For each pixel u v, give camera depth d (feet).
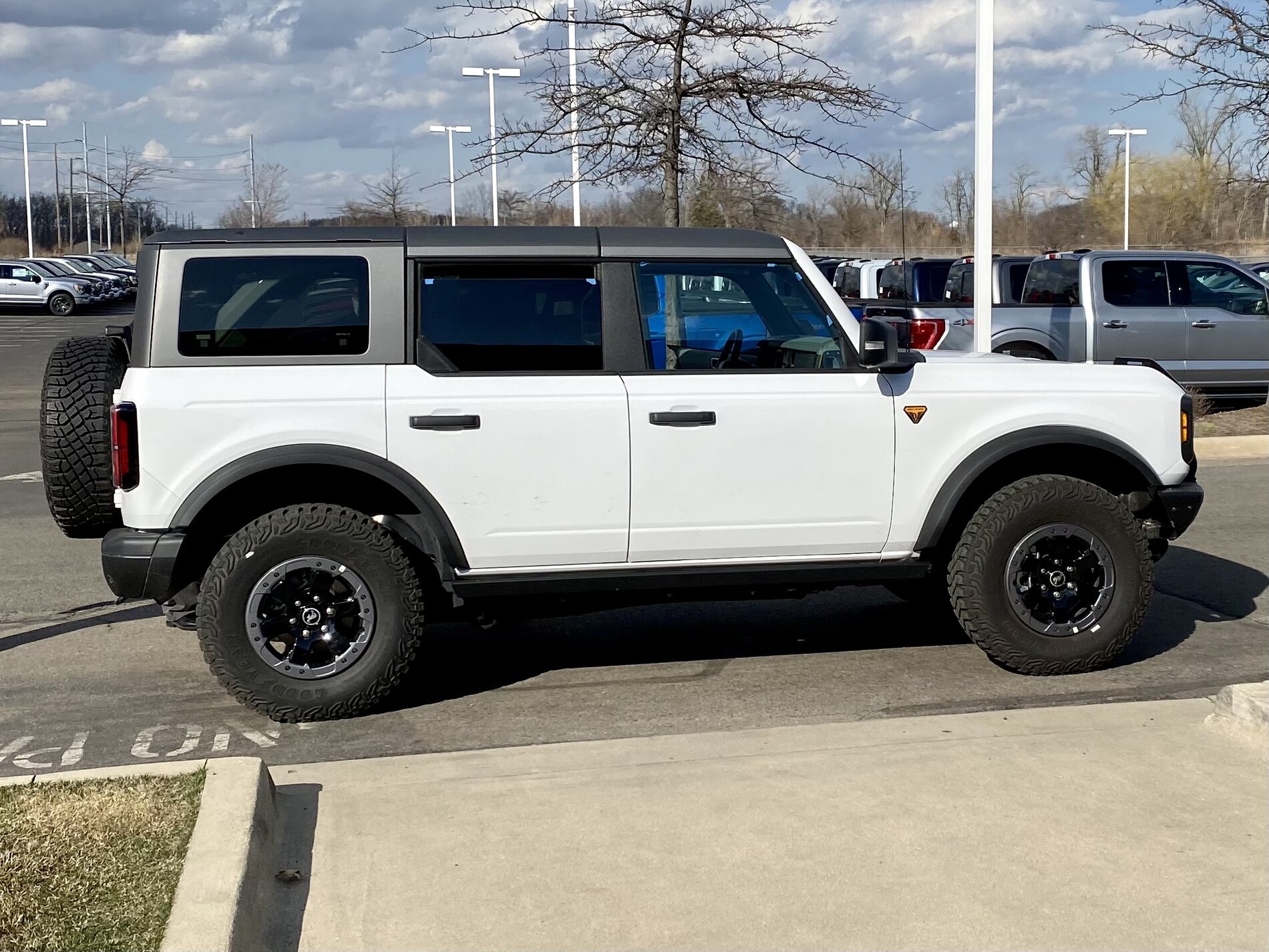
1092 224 150.30
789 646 21.01
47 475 17.25
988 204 37.27
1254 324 45.32
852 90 36.47
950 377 18.62
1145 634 21.45
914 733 15.94
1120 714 16.49
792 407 17.94
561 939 11.14
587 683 19.12
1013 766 14.71
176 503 16.65
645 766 15.02
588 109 37.24
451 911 11.66
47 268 143.13
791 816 13.46
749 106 36.81
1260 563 26.55
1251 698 15.74
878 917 11.39
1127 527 18.57
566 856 12.67
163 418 16.52
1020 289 49.83
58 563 27.84
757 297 18.30
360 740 16.72
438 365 17.29
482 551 17.47
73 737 16.97
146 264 16.90
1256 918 11.29
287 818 13.70
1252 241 120.26
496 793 14.29
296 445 16.81
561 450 17.42
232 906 10.98
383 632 17.21
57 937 10.56
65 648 21.34
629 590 18.17
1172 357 44.93
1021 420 18.67
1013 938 11.02
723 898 11.76
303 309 17.08
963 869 12.23
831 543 18.39
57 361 17.57
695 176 38.63
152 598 16.78
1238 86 45.57
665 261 17.87
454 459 17.19
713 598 18.88
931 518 18.52
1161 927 11.17
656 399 17.58
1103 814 13.38
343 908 11.76
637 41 36.27
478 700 18.35
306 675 17.10
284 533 16.74
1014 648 18.58
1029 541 18.35
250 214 182.70
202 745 16.60
